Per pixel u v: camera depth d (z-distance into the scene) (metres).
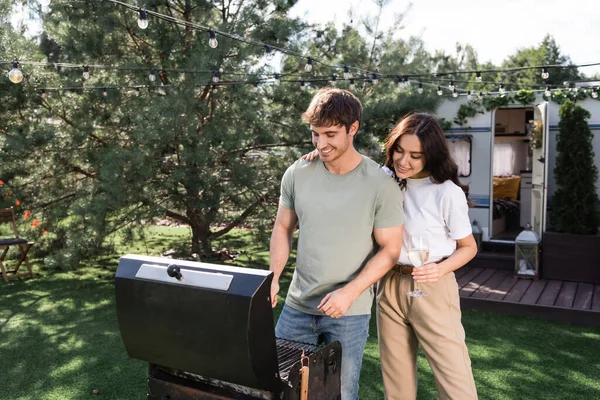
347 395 2.08
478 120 7.27
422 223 2.27
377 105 6.62
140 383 3.50
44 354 4.02
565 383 3.55
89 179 6.77
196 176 5.99
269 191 6.69
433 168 2.23
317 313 2.11
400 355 2.38
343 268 2.06
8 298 5.63
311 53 6.98
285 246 2.26
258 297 1.57
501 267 6.93
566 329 4.71
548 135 6.64
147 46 6.56
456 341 2.22
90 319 4.91
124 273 1.79
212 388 1.84
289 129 6.91
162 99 5.70
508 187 8.83
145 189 5.99
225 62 6.14
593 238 6.13
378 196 2.03
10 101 6.13
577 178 6.34
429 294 2.24
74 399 3.27
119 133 6.60
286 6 6.60
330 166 2.08
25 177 6.71
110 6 5.99
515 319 5.02
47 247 7.00
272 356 1.64
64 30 6.30
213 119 6.32
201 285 1.63
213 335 1.63
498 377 3.65
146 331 1.78
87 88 5.74
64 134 6.51
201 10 6.23
